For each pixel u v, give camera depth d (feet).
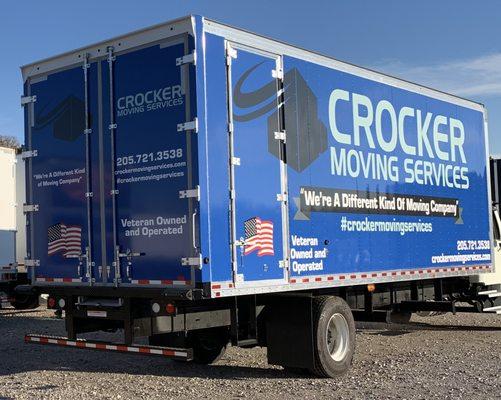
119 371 28.91
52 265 27.61
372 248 31.12
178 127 23.77
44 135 28.22
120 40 25.61
